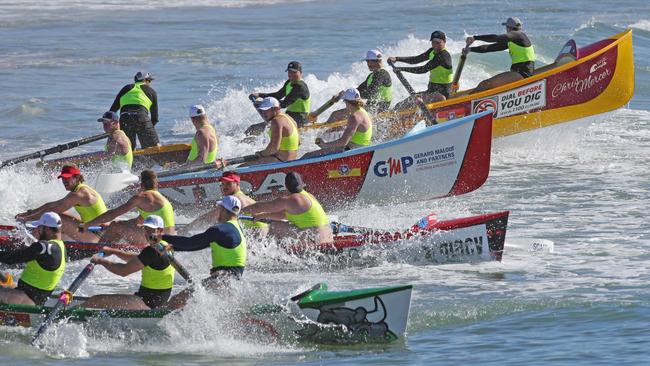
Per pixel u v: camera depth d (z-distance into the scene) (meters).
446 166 54.03
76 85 101.12
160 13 167.00
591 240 48.59
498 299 39.31
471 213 55.09
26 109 87.38
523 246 46.75
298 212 43.84
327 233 44.62
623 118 85.31
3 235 44.09
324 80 102.19
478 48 70.69
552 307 38.16
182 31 145.12
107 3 176.38
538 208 55.88
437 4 190.00
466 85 101.44
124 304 35.81
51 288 36.00
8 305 35.25
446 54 69.94
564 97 69.50
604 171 65.56
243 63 115.88
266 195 55.47
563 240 48.78
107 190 56.00
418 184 54.75
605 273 42.72
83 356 34.31
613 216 53.56
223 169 55.50
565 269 43.59
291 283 42.34
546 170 66.19
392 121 68.38
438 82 70.44
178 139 78.69
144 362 33.56
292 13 172.25
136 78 66.25
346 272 44.28
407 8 182.38
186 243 35.81
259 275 44.06
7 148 73.44
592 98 70.00
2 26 146.25
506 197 58.84
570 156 70.69
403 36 140.12
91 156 63.44
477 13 175.00
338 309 35.44
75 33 140.75
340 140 56.16
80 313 35.28
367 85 68.81
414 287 41.47
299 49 126.94
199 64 115.31
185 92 98.38
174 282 42.59
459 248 44.94
